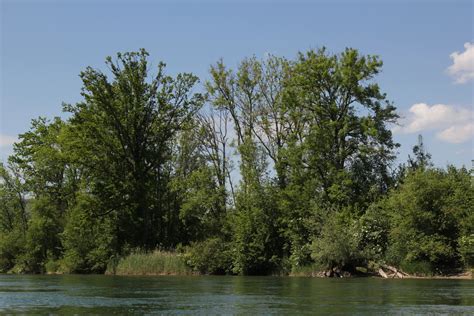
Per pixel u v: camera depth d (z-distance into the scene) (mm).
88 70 51062
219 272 42188
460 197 33344
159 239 51625
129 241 50969
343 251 35062
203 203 51250
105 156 52156
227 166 55250
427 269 33031
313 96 46719
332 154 45969
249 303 14836
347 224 37312
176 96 53656
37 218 63344
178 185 53031
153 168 53844
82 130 51219
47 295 17609
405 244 34031
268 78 52812
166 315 12141
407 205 33938
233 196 49156
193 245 43094
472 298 16516
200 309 13453
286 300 15852
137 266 43219
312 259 39031
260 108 52906
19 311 12977
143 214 51750
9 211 78125
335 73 46125
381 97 46031
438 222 33438
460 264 33625
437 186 33719
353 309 13328
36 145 64625
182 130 55500
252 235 41719
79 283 25906
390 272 34344
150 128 53281
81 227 51969
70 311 12969
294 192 42812
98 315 12164
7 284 24922
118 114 52188
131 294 18156
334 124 45125
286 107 48406
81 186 53625
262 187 43875
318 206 40219
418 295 17672
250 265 40938
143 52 52594
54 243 62531
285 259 40344
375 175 46312
